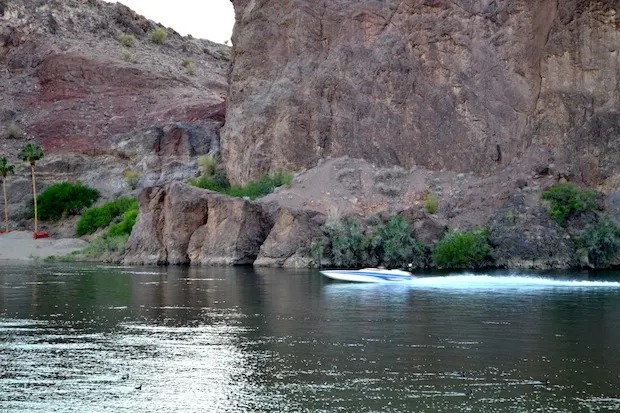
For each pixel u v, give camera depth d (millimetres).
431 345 30719
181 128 106812
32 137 124062
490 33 79562
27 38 146000
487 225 69312
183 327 34438
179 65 153750
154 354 28984
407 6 83312
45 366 27172
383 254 67812
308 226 68812
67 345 30469
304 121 83375
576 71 74688
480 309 40344
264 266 67750
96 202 101875
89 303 42000
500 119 77062
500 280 54812
